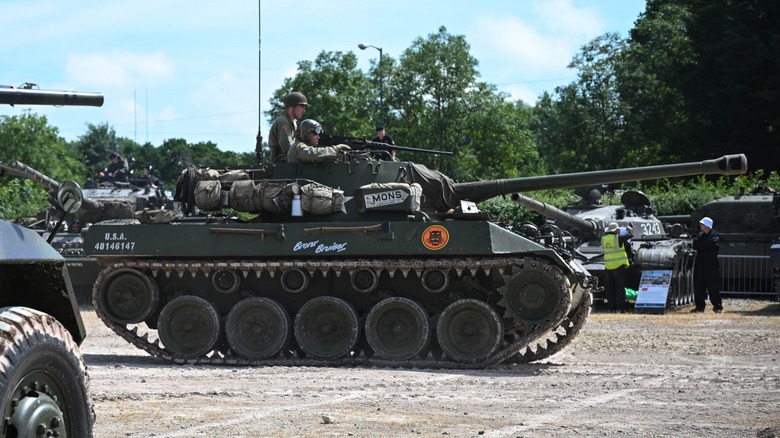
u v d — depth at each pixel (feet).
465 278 52.26
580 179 58.03
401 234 51.26
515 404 38.14
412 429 32.50
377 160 56.03
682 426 33.30
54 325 18.80
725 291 107.86
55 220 95.81
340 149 55.21
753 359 55.06
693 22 191.11
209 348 53.16
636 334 68.18
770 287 105.70
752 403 38.63
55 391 19.02
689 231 108.37
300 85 196.75
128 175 108.27
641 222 96.22
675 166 57.11
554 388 42.96
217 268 53.06
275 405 37.37
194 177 55.67
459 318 51.29
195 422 33.47
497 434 31.65
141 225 53.72
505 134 195.93
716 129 190.90
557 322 50.14
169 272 53.72
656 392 41.70
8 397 17.22
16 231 18.83
